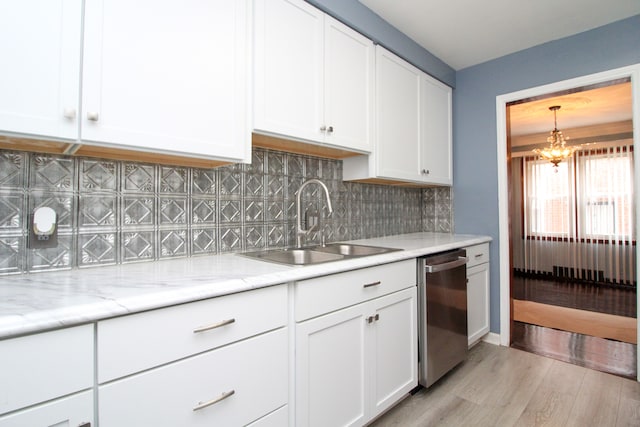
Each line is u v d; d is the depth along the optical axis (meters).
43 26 0.90
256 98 1.40
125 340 0.81
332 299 1.33
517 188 5.76
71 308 0.73
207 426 0.96
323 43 1.70
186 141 1.18
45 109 0.91
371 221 2.52
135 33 1.06
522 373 2.10
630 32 2.04
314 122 1.65
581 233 5.12
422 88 2.47
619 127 4.51
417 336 1.83
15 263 1.08
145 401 0.84
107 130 1.01
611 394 1.85
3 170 1.07
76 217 1.20
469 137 2.79
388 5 1.93
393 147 2.18
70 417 0.73
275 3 1.48
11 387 0.67
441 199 2.98
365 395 1.48
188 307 0.92
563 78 2.30
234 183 1.66
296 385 1.21
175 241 1.45
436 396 1.84
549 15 2.03
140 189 1.35
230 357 1.01
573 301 3.89
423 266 1.84
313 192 2.06
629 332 2.80
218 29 1.27
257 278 1.07
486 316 2.58
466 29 2.20
